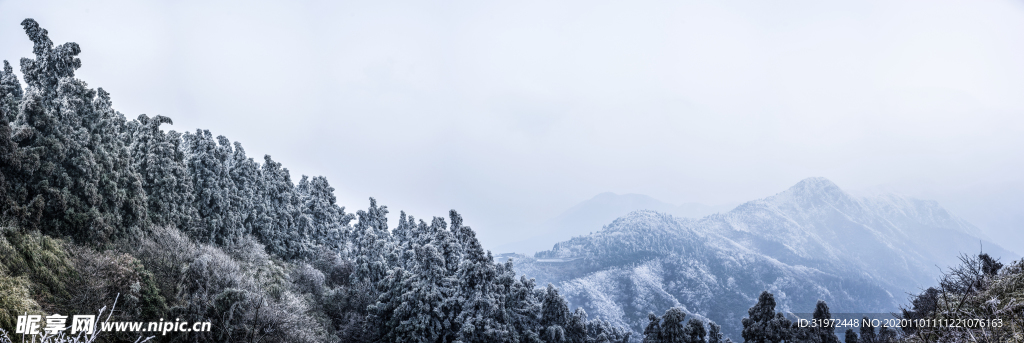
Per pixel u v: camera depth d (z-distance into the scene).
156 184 42.25
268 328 30.77
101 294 24.97
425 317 42.94
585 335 50.12
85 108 35.66
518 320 48.75
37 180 29.67
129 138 45.16
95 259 27.11
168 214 42.09
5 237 24.36
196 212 46.59
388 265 57.66
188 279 31.72
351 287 55.28
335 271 63.47
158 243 35.69
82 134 33.75
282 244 60.78
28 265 24.17
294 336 32.47
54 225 29.59
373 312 46.59
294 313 34.16
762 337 38.09
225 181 52.91
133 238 35.44
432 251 45.53
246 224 56.25
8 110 33.44
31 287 23.02
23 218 26.94
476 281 44.66
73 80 35.34
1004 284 15.62
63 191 30.69
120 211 36.06
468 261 44.88
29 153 29.55
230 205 52.75
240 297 30.11
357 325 46.16
